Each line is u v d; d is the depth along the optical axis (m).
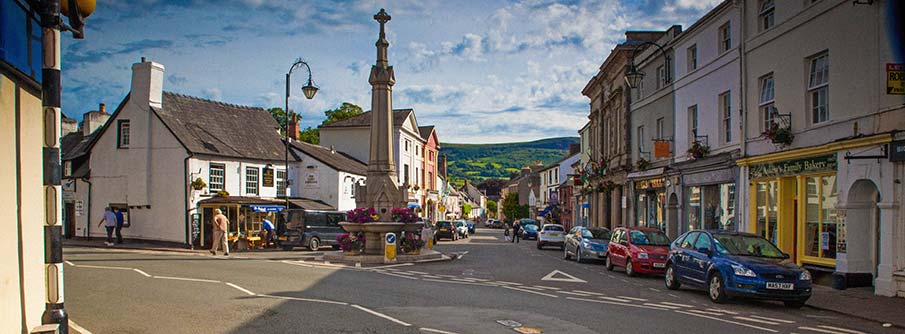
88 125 43.12
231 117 39.03
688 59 26.75
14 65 7.03
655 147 26.98
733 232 14.97
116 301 11.92
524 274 19.77
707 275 13.95
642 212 32.62
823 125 16.98
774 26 19.50
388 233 23.31
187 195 32.06
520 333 9.42
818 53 17.47
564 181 74.06
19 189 7.39
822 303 13.44
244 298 12.48
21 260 7.39
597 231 26.52
